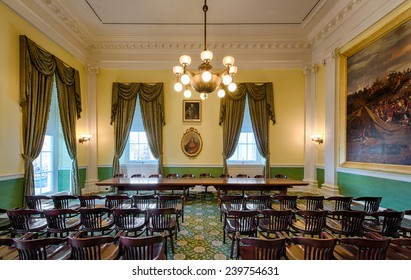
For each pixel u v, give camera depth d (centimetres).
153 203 400
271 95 735
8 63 421
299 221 353
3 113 411
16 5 434
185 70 437
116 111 726
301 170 743
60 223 311
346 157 557
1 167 405
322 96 676
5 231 359
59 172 637
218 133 747
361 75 507
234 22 643
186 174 675
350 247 262
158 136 731
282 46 733
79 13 592
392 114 422
